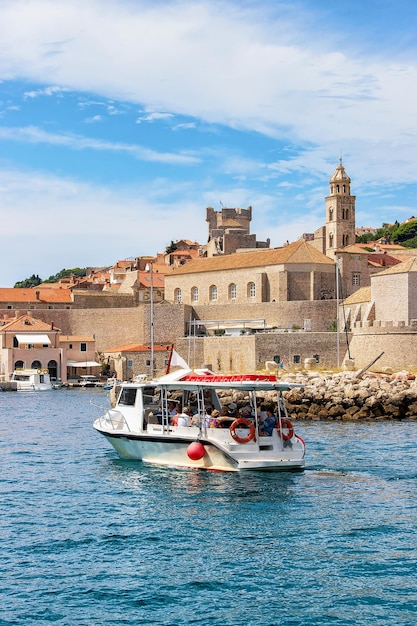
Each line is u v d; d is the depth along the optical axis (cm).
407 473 4206
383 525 3200
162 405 4466
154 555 2866
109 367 13812
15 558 2838
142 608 2419
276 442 4247
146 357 13200
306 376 8612
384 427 6444
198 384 4331
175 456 4347
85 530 3173
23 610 2403
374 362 9488
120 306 16962
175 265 19775
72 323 14775
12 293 16962
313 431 6178
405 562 2767
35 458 4869
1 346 13962
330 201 18662
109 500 3653
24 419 7538
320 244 18850
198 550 2917
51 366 13925
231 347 11375
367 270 14250
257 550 2911
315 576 2650
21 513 3444
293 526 3200
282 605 2434
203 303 15050
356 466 4419
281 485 3909
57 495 3775
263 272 13925
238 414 4419
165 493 3759
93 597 2497
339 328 11394
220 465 4178
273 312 13025
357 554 2853
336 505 3519
